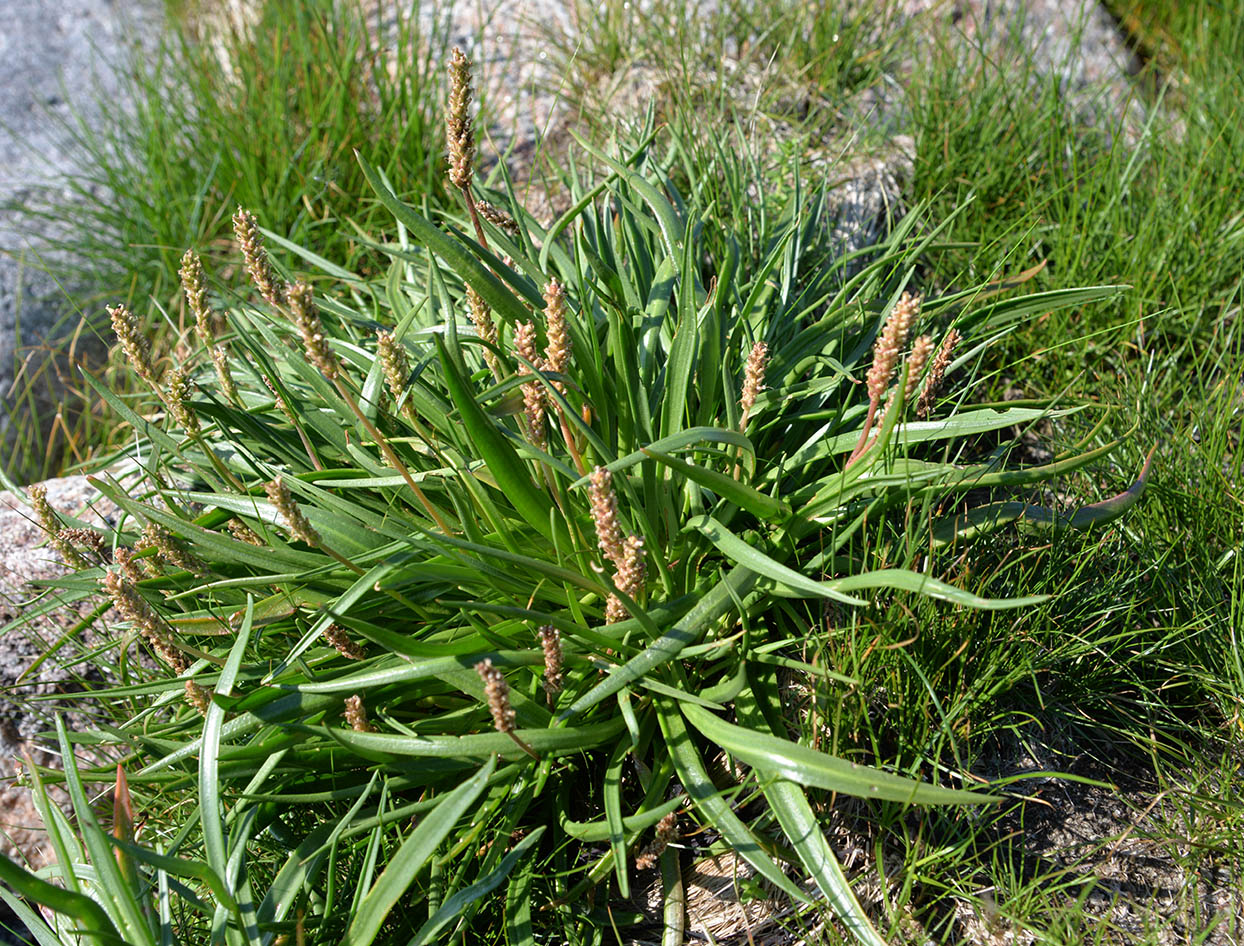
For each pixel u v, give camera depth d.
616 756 0.38
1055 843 0.38
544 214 0.66
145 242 0.72
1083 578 0.42
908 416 0.44
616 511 0.32
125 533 0.46
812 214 0.56
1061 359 0.55
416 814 0.38
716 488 0.37
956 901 0.36
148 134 0.74
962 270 0.57
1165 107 0.76
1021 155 0.64
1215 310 0.58
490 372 0.45
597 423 0.42
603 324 0.46
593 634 0.36
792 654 0.40
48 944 0.34
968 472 0.39
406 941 0.36
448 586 0.39
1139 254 0.58
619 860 0.33
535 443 0.38
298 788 0.39
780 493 0.44
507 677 0.40
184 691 0.38
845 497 0.39
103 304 0.74
